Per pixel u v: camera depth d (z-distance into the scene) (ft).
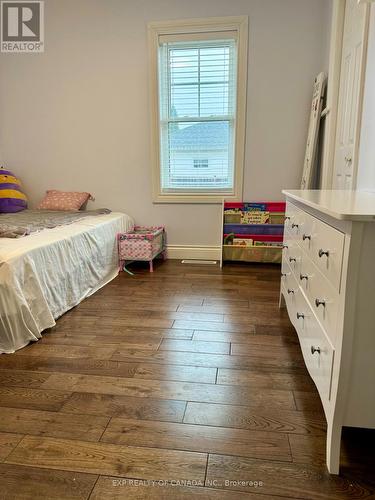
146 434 4.09
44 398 4.76
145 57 10.93
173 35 10.69
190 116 11.31
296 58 10.32
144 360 5.70
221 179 11.63
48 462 3.71
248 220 11.18
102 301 8.33
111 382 5.11
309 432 4.12
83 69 11.32
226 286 9.30
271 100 10.68
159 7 10.57
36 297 6.53
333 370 3.51
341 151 8.17
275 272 10.55
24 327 6.15
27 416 4.41
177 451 3.84
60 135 11.93
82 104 11.58
